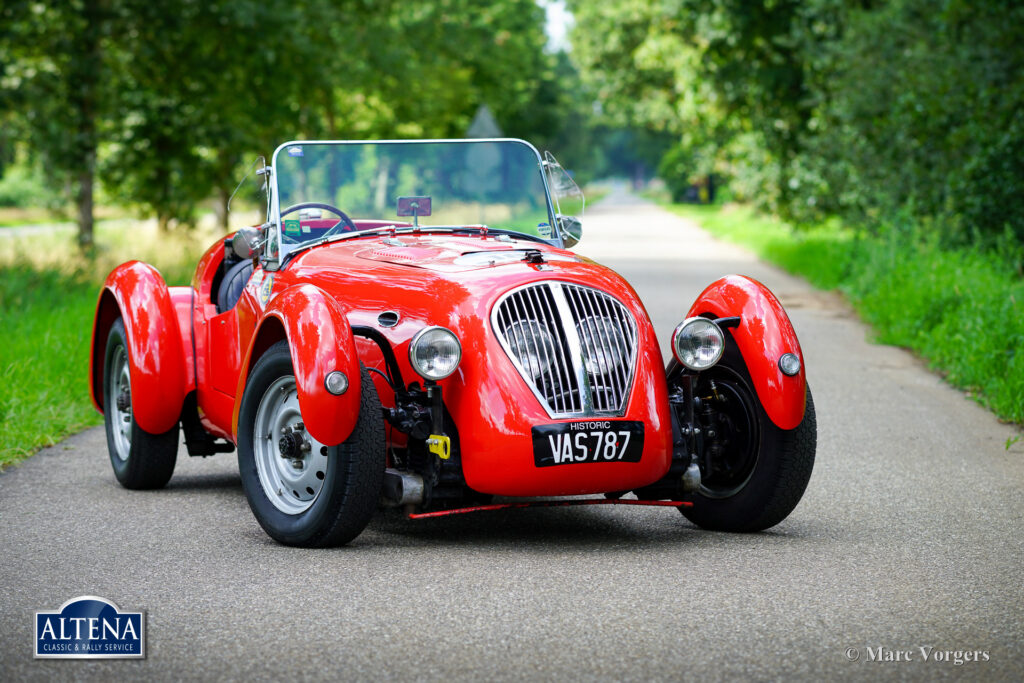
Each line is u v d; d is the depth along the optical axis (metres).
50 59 25.34
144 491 7.59
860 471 8.21
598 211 84.38
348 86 35.69
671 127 56.06
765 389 6.13
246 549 6.01
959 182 20.53
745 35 31.19
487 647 4.52
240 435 6.33
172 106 27.33
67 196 31.22
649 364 6.05
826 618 4.89
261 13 25.52
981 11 22.03
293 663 4.35
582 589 5.29
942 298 15.38
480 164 7.47
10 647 4.52
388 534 6.40
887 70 23.58
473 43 45.25
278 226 7.11
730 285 6.57
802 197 28.78
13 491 7.50
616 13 49.03
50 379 10.82
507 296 5.91
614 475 5.83
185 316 7.64
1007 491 7.57
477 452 5.74
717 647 4.53
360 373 5.75
